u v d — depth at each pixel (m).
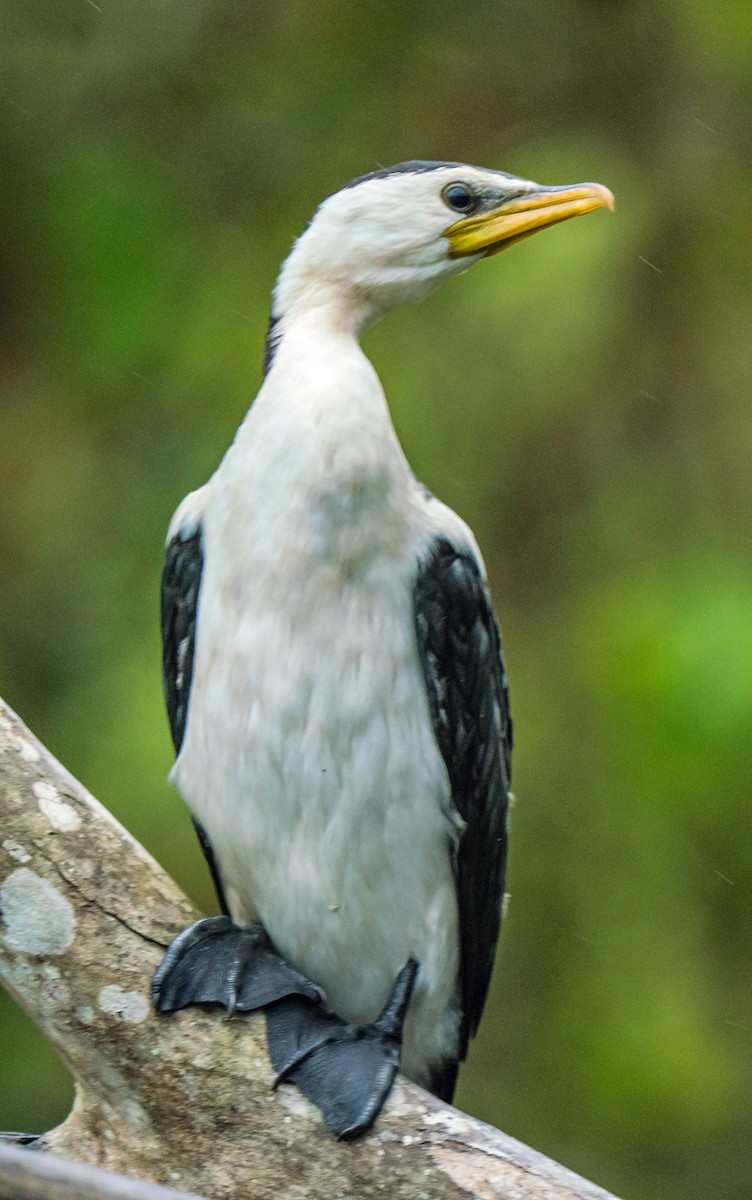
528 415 11.47
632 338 11.55
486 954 6.86
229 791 6.20
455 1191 5.43
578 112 11.77
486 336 11.34
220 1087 5.61
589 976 10.95
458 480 11.35
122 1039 5.61
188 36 11.79
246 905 6.43
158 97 11.79
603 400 11.54
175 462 11.31
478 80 11.77
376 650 6.10
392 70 11.78
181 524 6.54
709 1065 10.80
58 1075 10.71
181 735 6.68
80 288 11.45
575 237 11.22
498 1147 5.54
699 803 10.69
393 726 6.16
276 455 6.01
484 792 6.58
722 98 11.79
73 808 5.70
